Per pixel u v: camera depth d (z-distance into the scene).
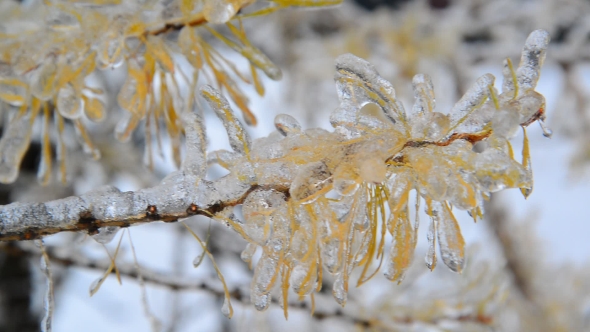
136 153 1.36
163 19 0.52
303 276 0.46
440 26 1.50
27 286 1.17
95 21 0.52
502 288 0.66
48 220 0.47
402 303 0.66
